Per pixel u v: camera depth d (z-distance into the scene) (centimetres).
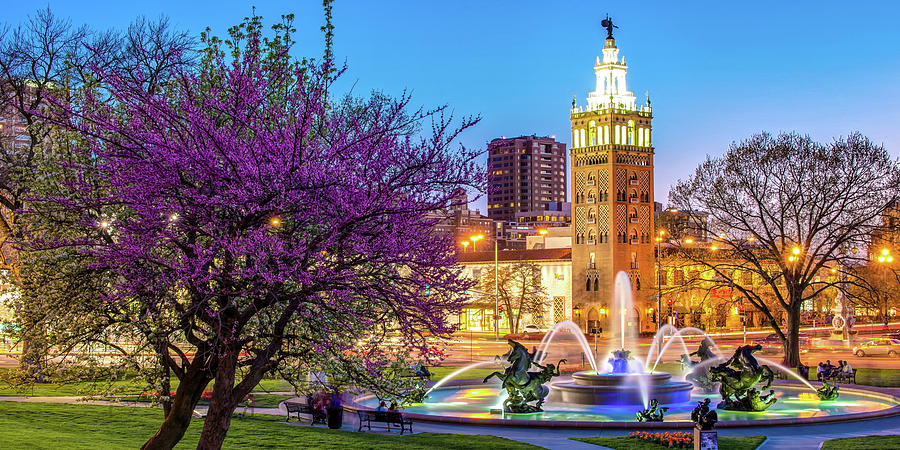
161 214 2006
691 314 14088
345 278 1998
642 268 13875
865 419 4022
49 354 2319
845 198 6938
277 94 2234
